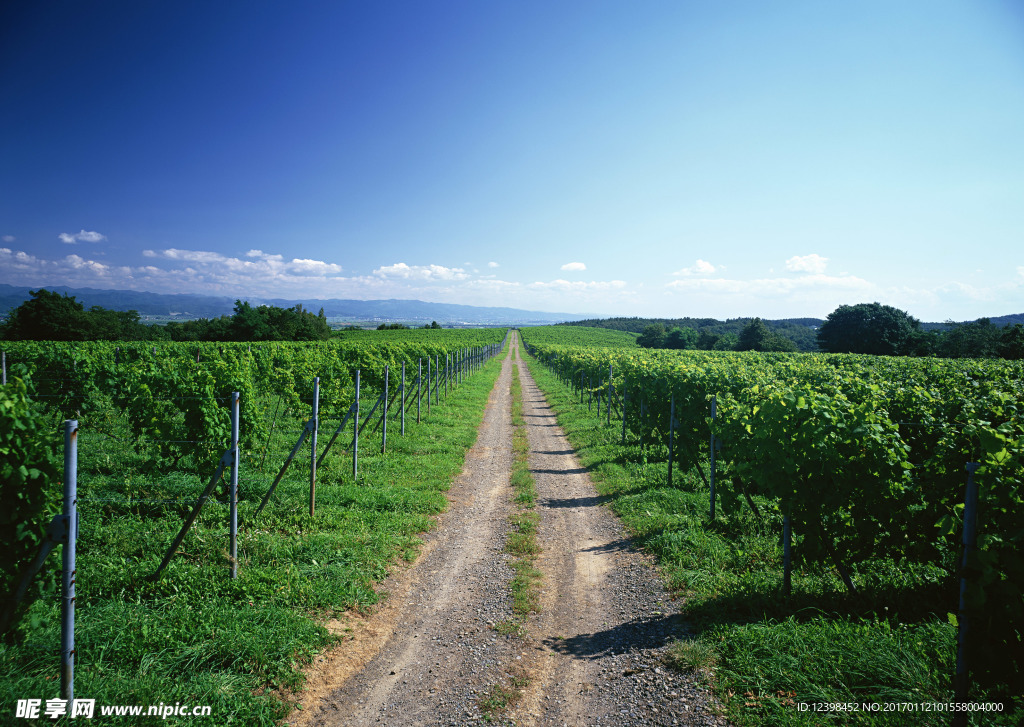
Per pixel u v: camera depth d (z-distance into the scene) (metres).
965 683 3.51
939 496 5.00
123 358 18.64
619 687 4.23
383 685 4.33
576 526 8.52
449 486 10.43
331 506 8.11
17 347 20.69
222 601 5.01
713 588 5.72
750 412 6.54
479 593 6.11
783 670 4.01
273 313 64.88
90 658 3.97
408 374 23.58
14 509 3.54
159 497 7.58
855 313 70.31
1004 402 6.27
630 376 14.43
